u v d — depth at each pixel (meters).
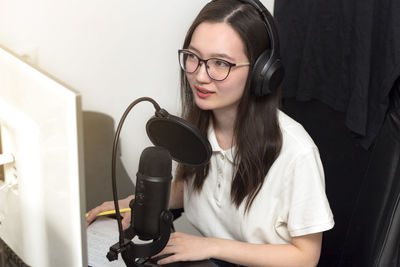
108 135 1.52
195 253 1.04
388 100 1.22
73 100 0.60
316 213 1.12
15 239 0.83
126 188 1.52
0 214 0.86
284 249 1.14
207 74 1.04
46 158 0.67
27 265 0.82
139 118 1.58
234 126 1.18
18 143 0.72
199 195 1.31
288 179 1.15
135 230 0.88
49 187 0.69
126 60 1.49
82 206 0.66
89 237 1.10
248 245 1.12
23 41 1.32
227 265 1.20
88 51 1.42
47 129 0.65
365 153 1.33
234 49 1.02
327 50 1.42
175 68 1.58
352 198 1.37
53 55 1.38
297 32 1.52
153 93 1.58
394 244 1.11
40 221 0.74
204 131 1.25
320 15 1.41
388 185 1.13
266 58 1.05
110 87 1.50
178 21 1.52
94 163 1.49
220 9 1.03
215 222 1.30
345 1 1.34
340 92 1.39
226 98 1.08
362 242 1.20
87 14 1.38
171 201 1.40
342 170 1.40
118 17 1.43
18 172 0.75
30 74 0.66
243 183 1.17
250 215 1.21
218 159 1.23
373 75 1.30
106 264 1.01
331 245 1.42
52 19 1.34
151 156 0.83
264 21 1.04
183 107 1.27
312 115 1.50
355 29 1.31
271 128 1.14
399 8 1.20
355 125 1.33
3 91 0.74
